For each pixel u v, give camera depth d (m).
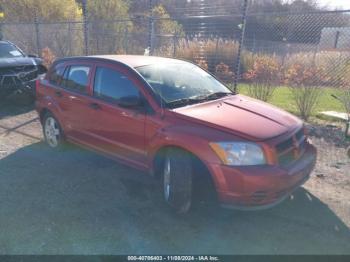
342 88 7.73
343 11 6.14
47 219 3.40
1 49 8.70
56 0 20.20
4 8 20.02
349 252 2.93
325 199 3.84
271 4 14.25
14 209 3.59
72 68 4.90
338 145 5.79
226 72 9.41
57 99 5.05
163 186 3.95
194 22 12.55
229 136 3.13
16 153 5.28
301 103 7.68
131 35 14.95
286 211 3.58
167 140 3.39
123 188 4.09
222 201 3.16
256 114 3.64
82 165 4.80
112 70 4.23
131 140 3.93
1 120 7.31
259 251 2.95
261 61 9.37
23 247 2.96
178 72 4.38
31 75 8.38
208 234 3.19
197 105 3.78
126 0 21.61
